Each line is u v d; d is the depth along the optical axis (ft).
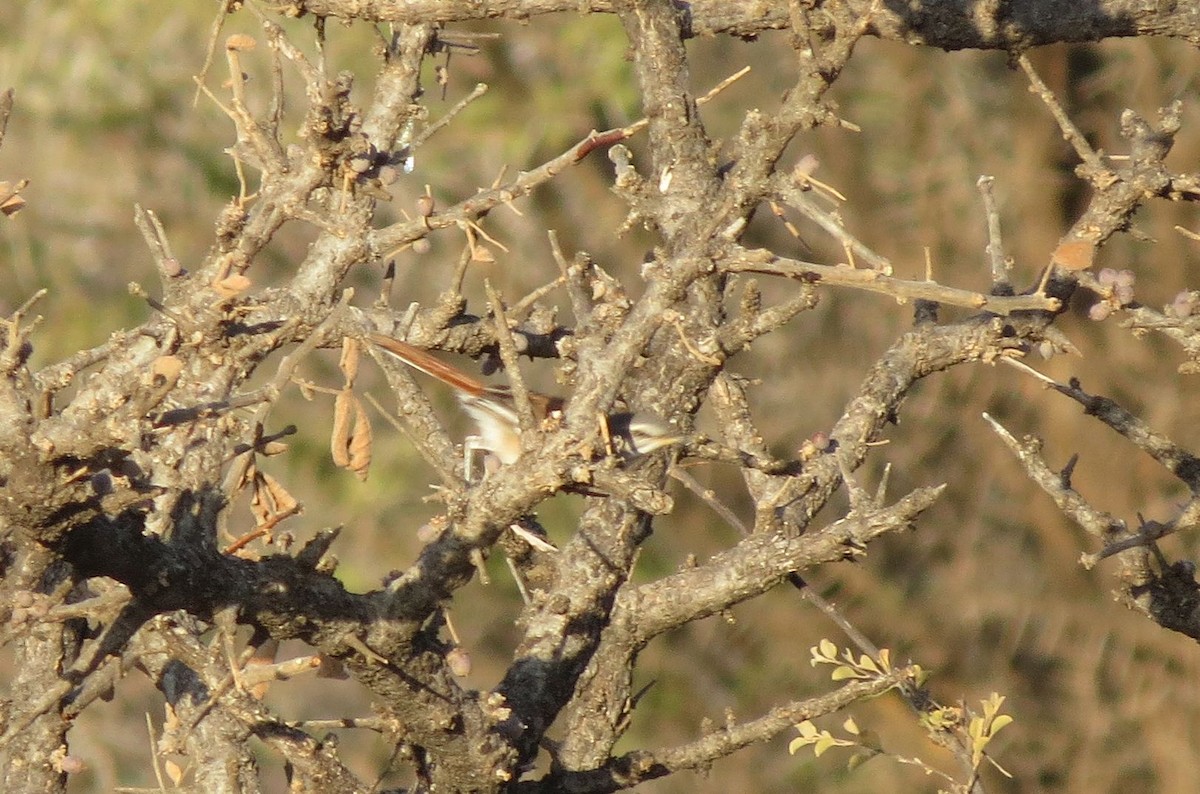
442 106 60.75
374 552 57.00
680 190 23.72
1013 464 62.28
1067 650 62.13
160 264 21.49
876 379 25.84
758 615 62.75
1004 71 65.05
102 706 52.03
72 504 15.28
